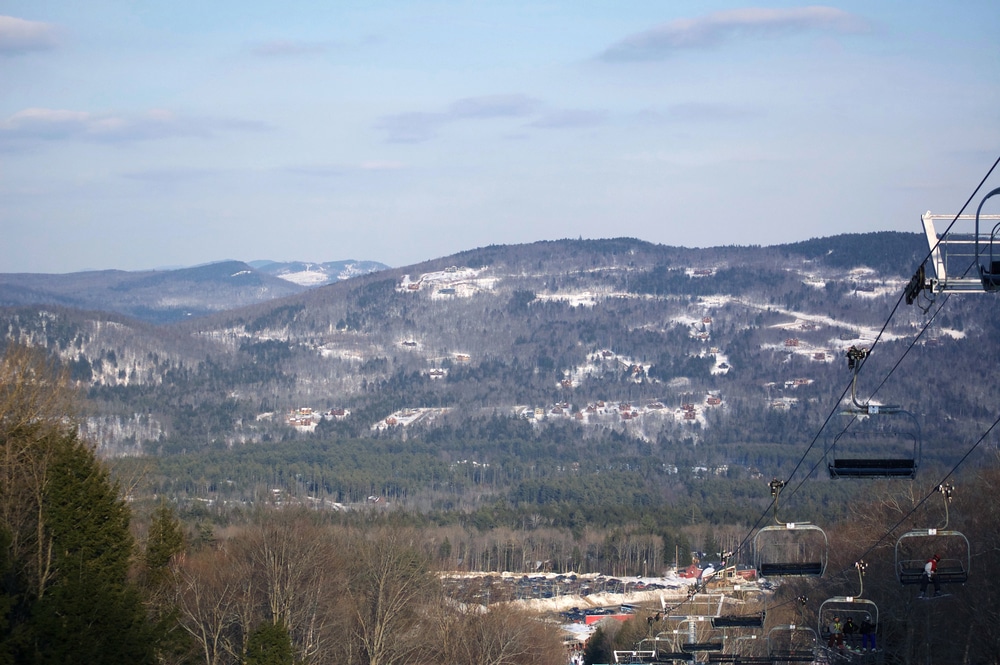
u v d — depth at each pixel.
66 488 53.25
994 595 69.38
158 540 71.50
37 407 61.88
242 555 96.94
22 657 45.38
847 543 102.75
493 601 125.38
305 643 89.00
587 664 123.69
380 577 102.19
